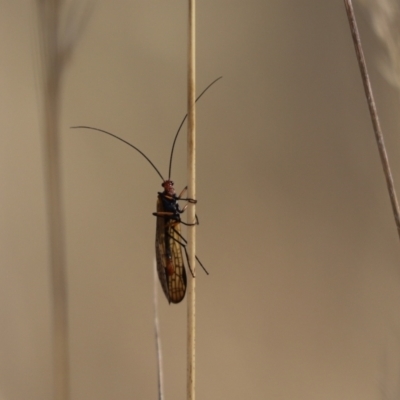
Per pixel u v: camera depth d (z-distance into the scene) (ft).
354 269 0.83
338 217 0.83
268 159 0.83
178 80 0.83
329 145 0.83
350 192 0.83
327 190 0.83
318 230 0.83
